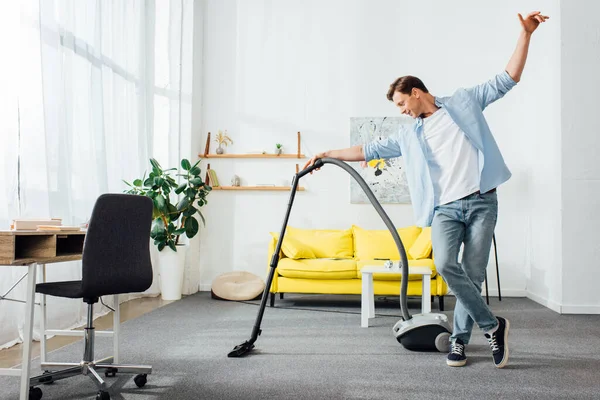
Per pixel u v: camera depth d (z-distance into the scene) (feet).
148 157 16.46
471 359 8.69
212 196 18.61
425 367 8.17
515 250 17.42
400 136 8.51
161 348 9.41
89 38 12.28
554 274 14.40
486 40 17.95
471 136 7.77
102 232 6.57
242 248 18.42
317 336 10.62
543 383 7.29
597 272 13.69
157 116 17.21
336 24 18.51
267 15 18.83
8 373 6.08
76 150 11.69
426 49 18.12
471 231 7.95
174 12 17.54
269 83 18.69
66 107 11.01
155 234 15.55
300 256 15.37
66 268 11.14
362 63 18.33
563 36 13.98
